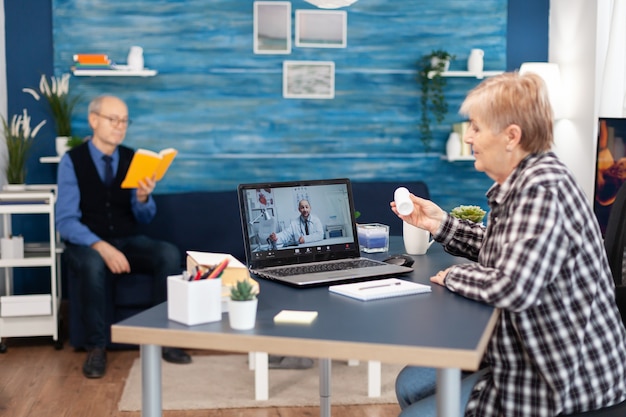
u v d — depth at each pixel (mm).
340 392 3596
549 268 1678
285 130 5227
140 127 5133
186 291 1660
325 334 1582
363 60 5234
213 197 4855
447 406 1553
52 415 3318
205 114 5168
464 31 5270
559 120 5195
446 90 5289
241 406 3426
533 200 1719
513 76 1869
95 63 4867
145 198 4332
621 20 4531
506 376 1792
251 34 5148
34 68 5012
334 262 2348
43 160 4816
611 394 1762
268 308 1814
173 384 3717
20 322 4324
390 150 5293
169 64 5113
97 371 3861
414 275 2207
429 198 5027
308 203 2361
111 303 4258
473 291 1810
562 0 5141
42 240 5039
